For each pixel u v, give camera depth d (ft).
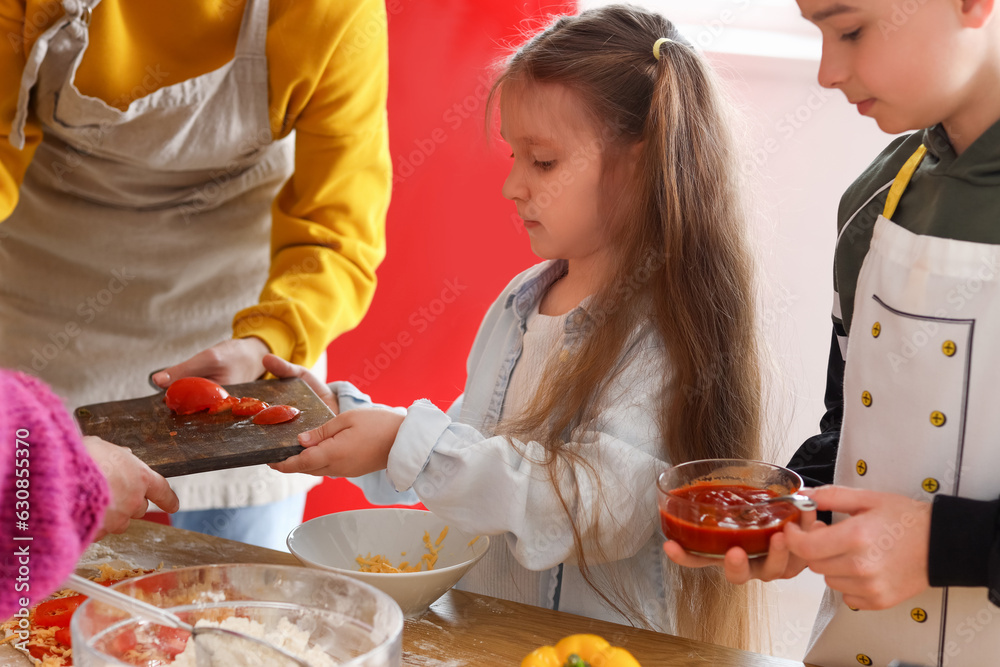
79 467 2.31
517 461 3.43
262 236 6.01
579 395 3.67
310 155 5.56
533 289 4.35
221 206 5.79
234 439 3.71
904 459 3.04
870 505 2.63
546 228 3.92
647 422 3.59
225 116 5.35
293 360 5.22
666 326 3.76
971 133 2.88
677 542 2.77
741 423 3.92
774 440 4.57
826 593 3.54
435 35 8.37
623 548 3.46
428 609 3.39
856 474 3.21
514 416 3.92
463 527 3.43
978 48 2.61
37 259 5.64
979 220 2.87
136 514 3.30
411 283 8.89
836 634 3.34
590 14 4.16
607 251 3.98
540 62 3.83
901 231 3.08
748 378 3.96
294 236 5.55
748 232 4.09
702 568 3.90
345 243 5.57
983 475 2.88
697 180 3.86
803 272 8.94
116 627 2.41
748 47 8.84
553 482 3.35
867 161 8.69
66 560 2.18
